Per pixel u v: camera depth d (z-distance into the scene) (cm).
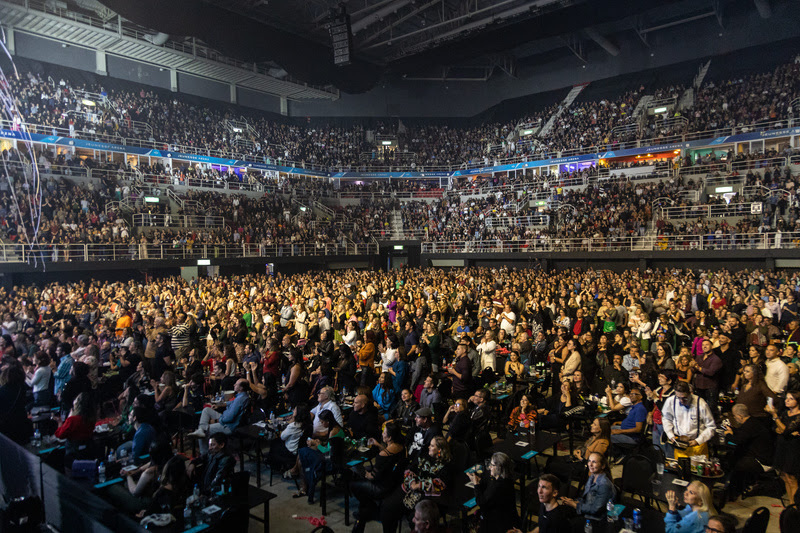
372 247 4272
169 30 2647
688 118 3869
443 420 842
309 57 3381
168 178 3625
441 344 1301
